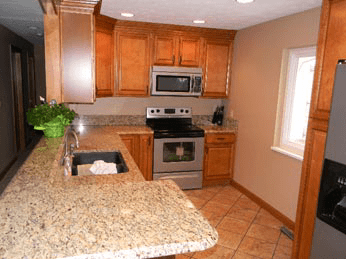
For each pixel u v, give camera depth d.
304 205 2.25
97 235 1.05
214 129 4.18
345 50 1.85
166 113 4.46
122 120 4.33
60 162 2.00
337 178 1.79
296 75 3.29
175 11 3.09
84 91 2.78
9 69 4.93
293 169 3.11
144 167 3.96
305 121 3.38
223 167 4.29
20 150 5.88
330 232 1.87
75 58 2.71
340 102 1.75
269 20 3.42
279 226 3.18
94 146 2.80
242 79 4.05
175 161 4.04
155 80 3.99
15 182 1.60
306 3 2.63
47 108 2.66
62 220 1.15
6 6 2.27
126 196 1.41
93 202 1.33
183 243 1.02
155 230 1.10
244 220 3.29
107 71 3.71
